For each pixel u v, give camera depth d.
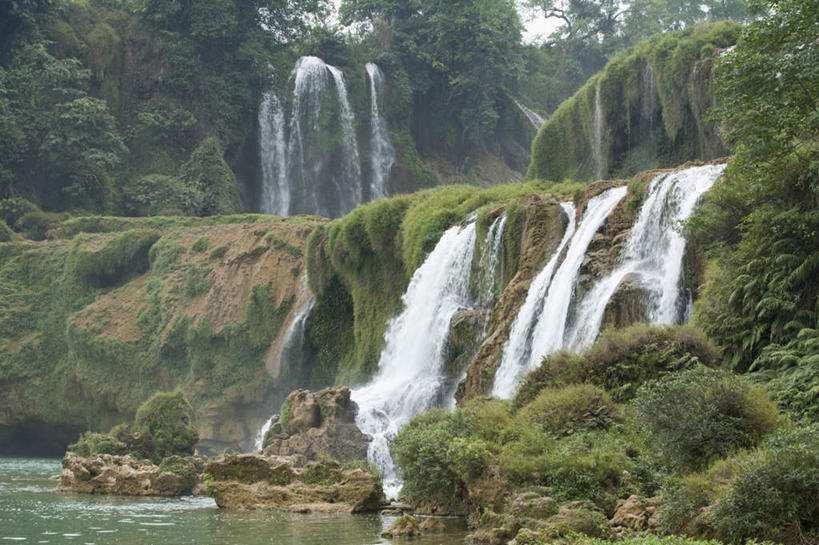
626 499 14.12
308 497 20.34
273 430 30.81
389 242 45.59
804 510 11.06
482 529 14.65
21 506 21.08
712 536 11.45
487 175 93.31
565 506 13.78
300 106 81.81
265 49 83.56
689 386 14.33
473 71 89.94
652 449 15.37
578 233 29.36
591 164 59.47
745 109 20.23
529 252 31.83
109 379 55.00
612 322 23.94
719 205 21.94
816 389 15.34
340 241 48.16
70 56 73.81
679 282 23.25
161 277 57.41
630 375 18.98
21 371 56.38
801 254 18.47
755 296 18.95
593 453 14.99
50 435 57.22
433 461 18.39
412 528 15.45
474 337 33.69
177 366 54.12
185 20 79.62
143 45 77.62
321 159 82.06
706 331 19.83
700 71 46.50
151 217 66.44
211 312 53.59
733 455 13.29
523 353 28.30
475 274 36.66
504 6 93.88
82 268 58.75
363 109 85.94
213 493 20.97
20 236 64.56
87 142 70.38
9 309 58.28
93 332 55.66
